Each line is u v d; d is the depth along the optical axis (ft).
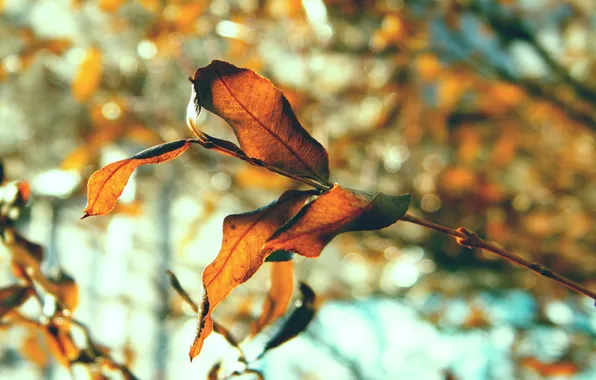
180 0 6.57
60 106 8.27
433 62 7.39
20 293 2.96
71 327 2.98
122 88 7.14
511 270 9.06
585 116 7.20
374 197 2.58
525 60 7.55
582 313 8.52
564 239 8.99
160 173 9.29
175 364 11.19
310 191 2.63
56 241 8.17
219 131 7.54
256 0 6.88
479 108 8.64
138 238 10.78
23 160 8.60
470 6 6.95
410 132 8.51
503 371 8.41
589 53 8.57
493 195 9.09
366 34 7.18
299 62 7.69
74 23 7.39
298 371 10.03
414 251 9.64
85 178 6.15
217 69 2.58
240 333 7.67
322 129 8.13
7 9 7.33
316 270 10.23
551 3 8.43
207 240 9.61
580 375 7.58
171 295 10.11
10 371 8.34
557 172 9.54
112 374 3.08
